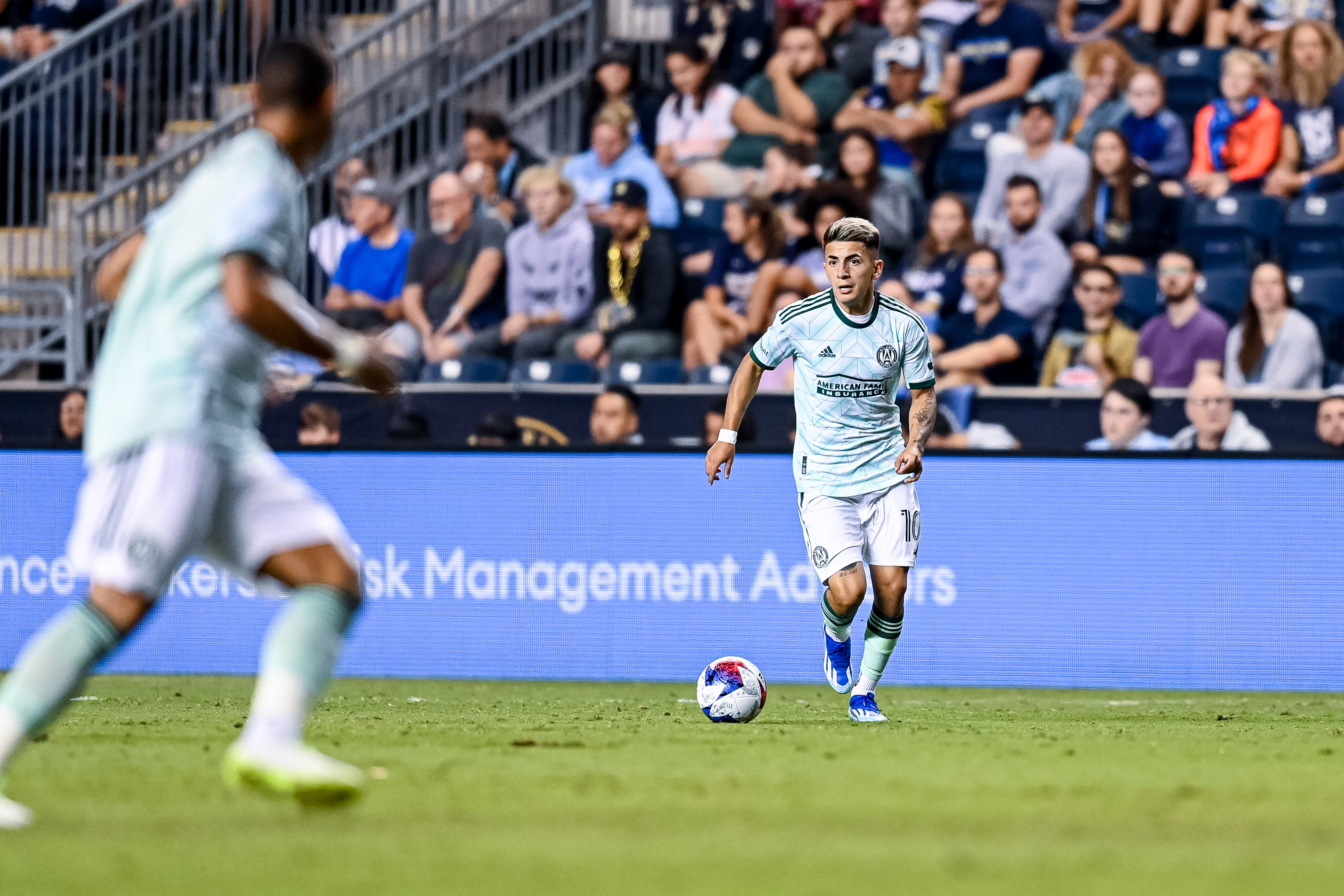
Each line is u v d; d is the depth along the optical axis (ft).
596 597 125.70
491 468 126.82
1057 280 151.53
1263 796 47.21
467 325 159.53
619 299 156.97
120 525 39.70
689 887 30.58
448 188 160.86
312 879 31.35
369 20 185.57
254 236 39.75
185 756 58.49
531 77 178.29
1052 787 49.08
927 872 32.58
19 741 40.42
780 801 44.93
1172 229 158.92
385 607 127.34
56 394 141.18
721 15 176.45
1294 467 120.16
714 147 172.04
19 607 129.18
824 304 81.10
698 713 89.56
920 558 123.03
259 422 142.92
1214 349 146.61
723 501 124.77
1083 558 122.01
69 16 191.01
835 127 170.30
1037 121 158.40
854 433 81.76
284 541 41.34
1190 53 170.09
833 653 85.05
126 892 29.73
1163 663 120.98
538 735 70.49
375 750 61.87
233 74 176.04
